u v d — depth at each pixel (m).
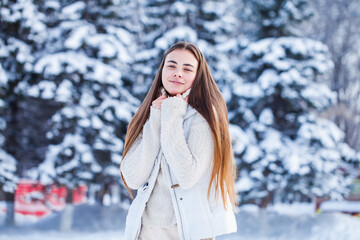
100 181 12.11
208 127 2.08
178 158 1.97
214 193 2.10
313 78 13.33
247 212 12.64
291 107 12.34
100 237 11.02
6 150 12.37
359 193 12.84
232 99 12.51
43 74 11.67
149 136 2.11
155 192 2.15
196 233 2.00
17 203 12.70
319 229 11.12
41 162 12.78
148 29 14.81
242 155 11.69
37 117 13.05
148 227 2.13
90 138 12.08
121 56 12.52
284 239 10.72
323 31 24.39
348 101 24.03
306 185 11.88
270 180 11.56
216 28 13.62
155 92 2.37
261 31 13.09
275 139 11.80
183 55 2.22
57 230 11.75
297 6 12.85
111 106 12.20
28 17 11.69
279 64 11.95
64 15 12.81
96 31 12.91
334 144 12.14
